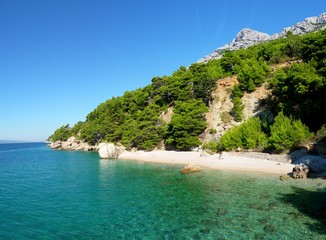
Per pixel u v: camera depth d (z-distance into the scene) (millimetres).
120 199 27203
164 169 47656
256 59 84375
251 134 51344
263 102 64125
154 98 89250
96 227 19359
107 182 36594
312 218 19359
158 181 36344
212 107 73688
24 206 24828
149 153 67375
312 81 43375
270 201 24062
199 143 63375
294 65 51500
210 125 68750
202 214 21672
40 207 24469
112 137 89062
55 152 107438
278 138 44562
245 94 69375
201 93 75125
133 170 47656
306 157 38031
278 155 44125
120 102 106250
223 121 67375
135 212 22766
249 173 38750
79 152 100500
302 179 32250
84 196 28656
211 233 17703
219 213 21672
